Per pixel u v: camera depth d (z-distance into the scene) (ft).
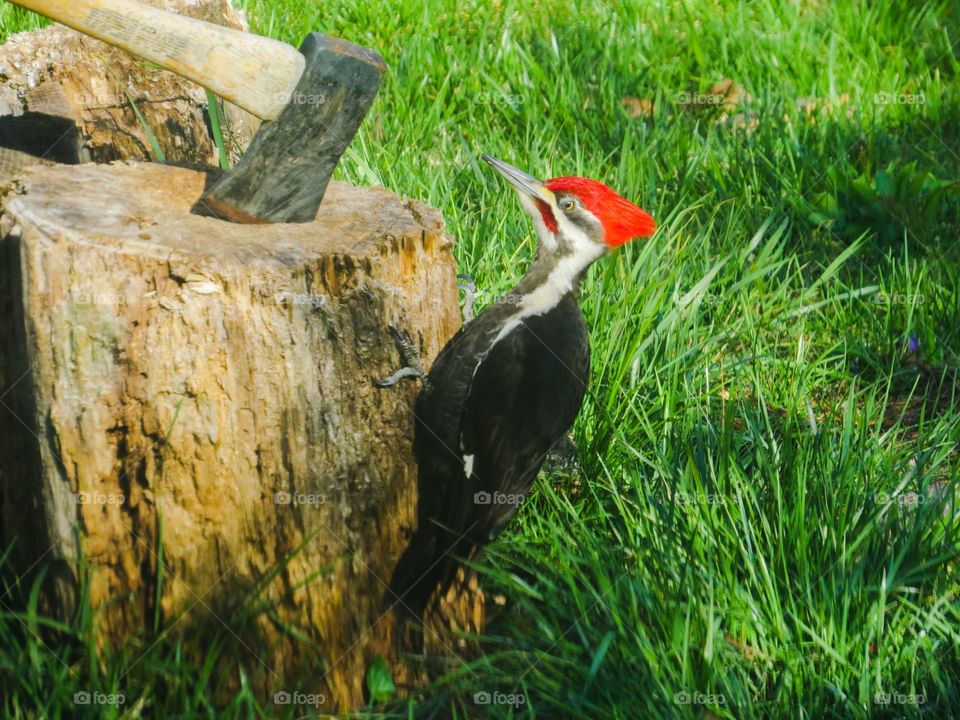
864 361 15.89
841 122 21.08
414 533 10.25
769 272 16.79
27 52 13.55
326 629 9.92
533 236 15.31
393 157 17.21
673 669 9.78
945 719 9.80
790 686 9.84
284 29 21.50
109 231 9.04
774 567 10.59
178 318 8.82
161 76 14.39
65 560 9.35
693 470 11.14
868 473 12.13
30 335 8.87
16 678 9.24
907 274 16.35
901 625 10.50
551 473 12.33
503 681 10.21
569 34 22.75
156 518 9.25
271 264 8.97
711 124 20.58
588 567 11.08
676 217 16.96
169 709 9.45
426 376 10.17
